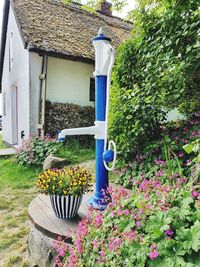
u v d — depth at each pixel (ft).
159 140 10.36
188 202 5.04
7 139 32.48
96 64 8.15
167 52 9.93
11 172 18.54
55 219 7.89
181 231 4.54
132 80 12.09
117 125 10.64
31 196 14.03
